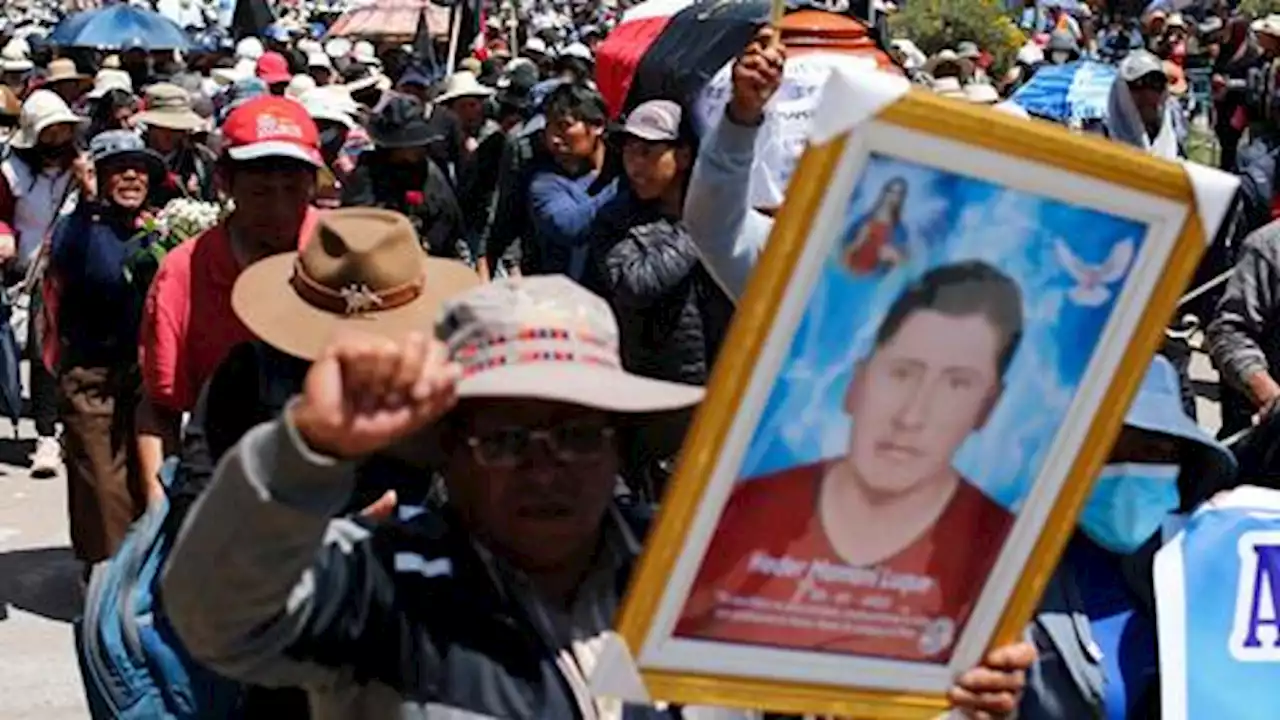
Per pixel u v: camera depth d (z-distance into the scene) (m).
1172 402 3.47
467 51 22.30
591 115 7.95
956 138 2.26
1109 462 3.46
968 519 2.48
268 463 2.19
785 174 4.89
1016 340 2.40
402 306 4.02
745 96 3.93
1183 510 3.61
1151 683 3.50
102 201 7.39
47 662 7.48
